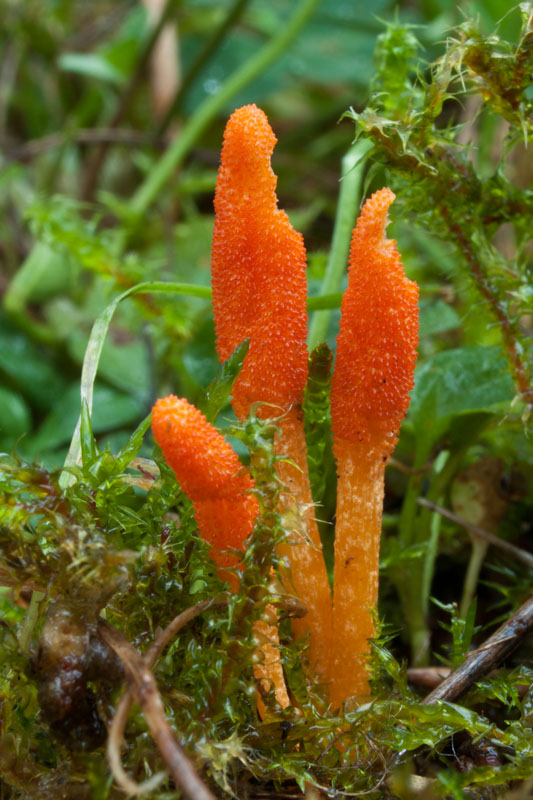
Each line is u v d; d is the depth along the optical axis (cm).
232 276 13
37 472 13
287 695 13
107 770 13
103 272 19
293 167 34
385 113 15
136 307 19
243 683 13
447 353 16
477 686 14
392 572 16
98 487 14
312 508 13
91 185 31
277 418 13
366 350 13
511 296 16
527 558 16
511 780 13
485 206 15
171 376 21
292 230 13
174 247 27
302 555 13
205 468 12
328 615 13
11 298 23
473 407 16
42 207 19
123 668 13
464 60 14
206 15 36
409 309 13
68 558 13
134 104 35
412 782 13
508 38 22
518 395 15
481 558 16
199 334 19
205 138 35
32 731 13
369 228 13
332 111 36
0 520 13
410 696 13
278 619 13
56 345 23
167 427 12
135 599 13
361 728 13
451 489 17
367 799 13
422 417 16
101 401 21
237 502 13
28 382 23
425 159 15
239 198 13
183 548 14
